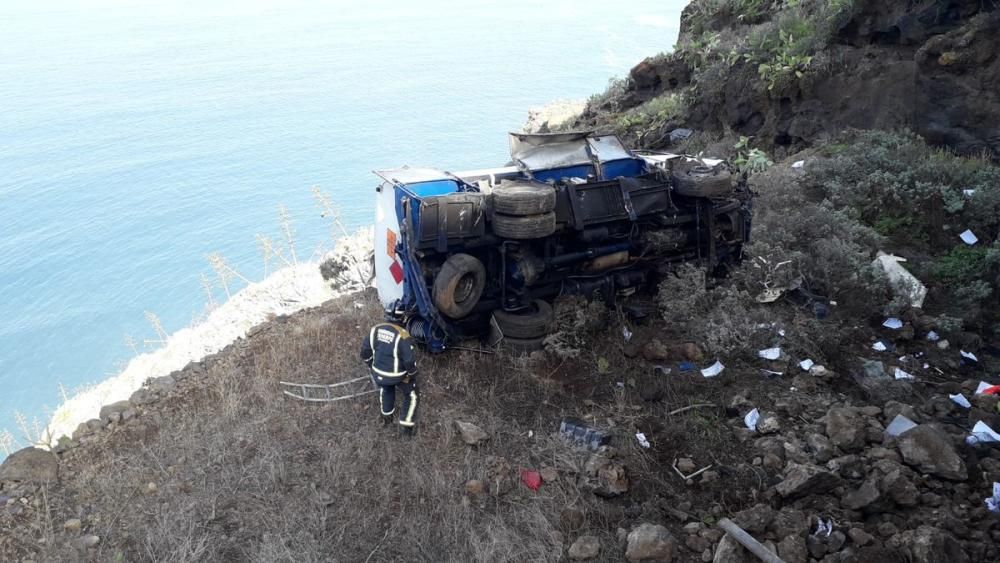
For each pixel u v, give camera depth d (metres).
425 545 4.59
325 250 12.90
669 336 7.12
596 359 6.75
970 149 10.23
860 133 11.06
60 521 5.00
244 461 5.57
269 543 4.57
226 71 164.50
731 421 5.77
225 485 5.25
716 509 4.81
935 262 8.08
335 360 7.14
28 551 4.70
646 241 7.40
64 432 6.97
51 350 30.80
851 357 6.56
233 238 46.78
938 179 9.27
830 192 9.48
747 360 6.58
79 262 47.50
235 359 7.45
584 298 7.08
